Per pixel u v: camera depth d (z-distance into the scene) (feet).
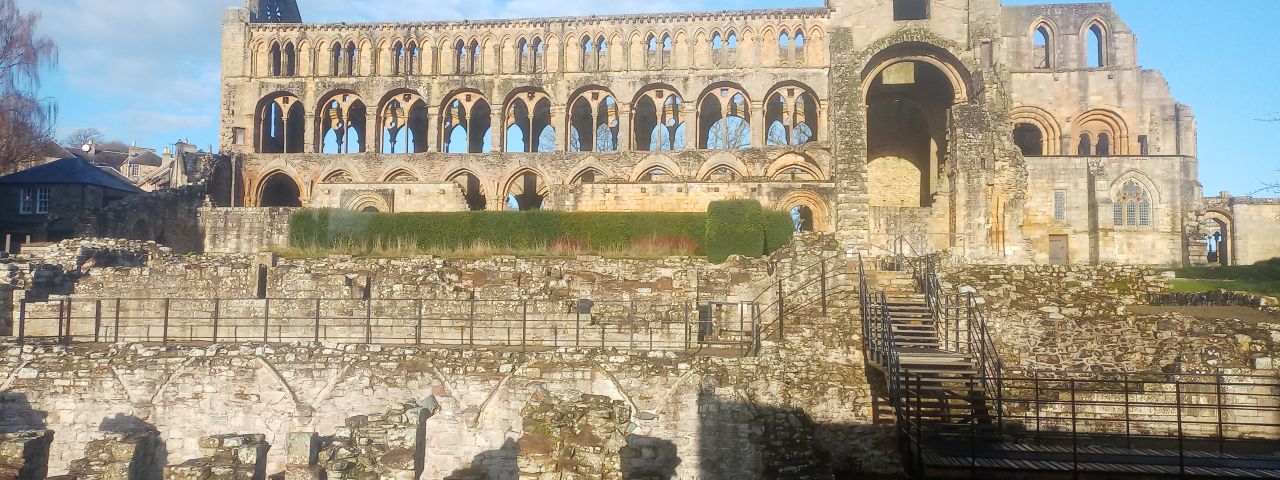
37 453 59.47
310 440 55.06
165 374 67.26
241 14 201.57
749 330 81.41
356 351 67.67
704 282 84.58
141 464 62.49
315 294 85.05
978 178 127.95
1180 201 164.66
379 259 94.17
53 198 151.23
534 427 53.42
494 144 196.75
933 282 71.92
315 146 199.72
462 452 64.23
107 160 350.02
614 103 207.51
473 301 76.23
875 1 146.00
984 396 61.36
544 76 196.75
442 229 118.83
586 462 52.19
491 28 199.21
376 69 200.03
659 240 112.57
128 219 141.28
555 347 70.28
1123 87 189.26
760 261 86.94
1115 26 193.47
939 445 56.24
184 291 87.40
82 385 67.15
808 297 76.07
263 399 66.80
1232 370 65.57
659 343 75.87
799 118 202.18
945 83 146.82
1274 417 64.85
